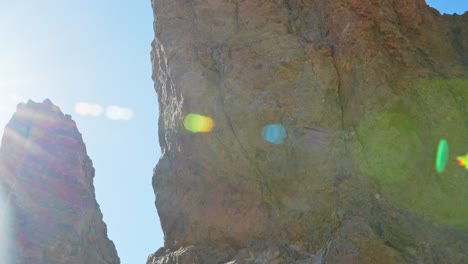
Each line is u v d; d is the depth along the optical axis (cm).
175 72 2394
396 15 2269
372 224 1877
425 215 1858
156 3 2602
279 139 2131
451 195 1870
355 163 1997
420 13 2302
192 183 2308
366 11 2222
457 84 2050
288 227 2033
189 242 2244
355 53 2141
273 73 2212
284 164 2102
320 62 2178
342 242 1820
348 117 2083
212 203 2223
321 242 1944
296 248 1984
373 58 2119
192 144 2302
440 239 1792
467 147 1925
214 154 2244
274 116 2159
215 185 2244
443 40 2277
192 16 2509
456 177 1892
